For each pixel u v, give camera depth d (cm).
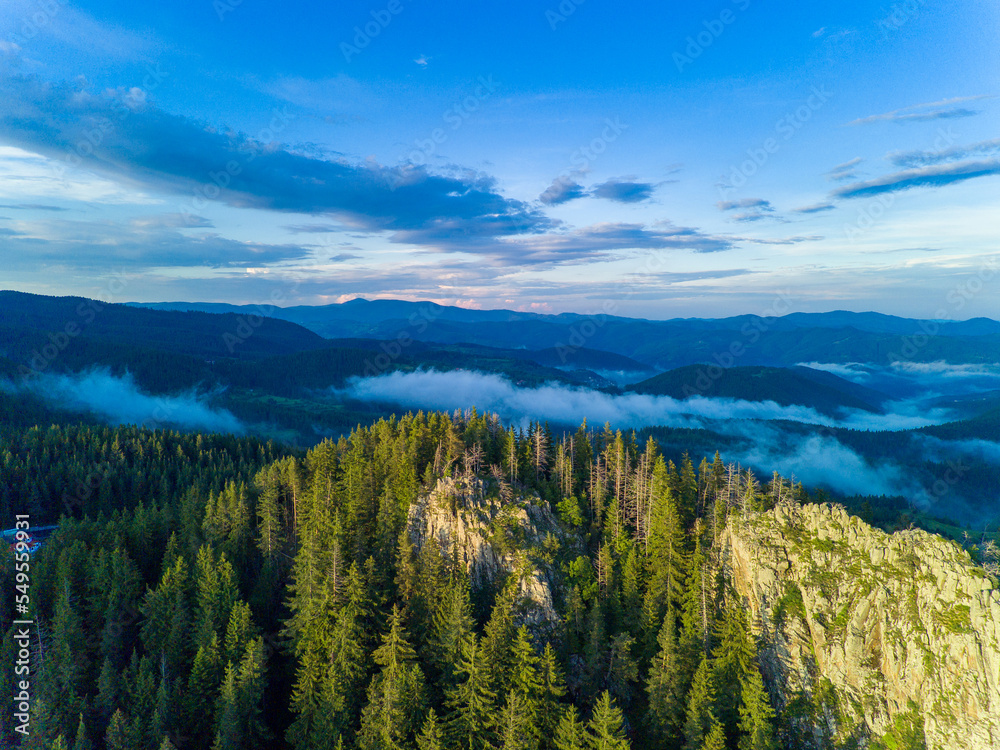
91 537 10175
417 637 8006
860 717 6669
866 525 7856
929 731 6162
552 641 8238
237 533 10094
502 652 7188
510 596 8400
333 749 6519
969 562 6644
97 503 14925
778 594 7900
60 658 7031
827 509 8431
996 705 5794
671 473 10719
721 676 7238
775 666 7488
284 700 7812
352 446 12838
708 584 8512
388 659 7175
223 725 6600
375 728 6488
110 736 6216
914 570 7019
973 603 6300
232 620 7762
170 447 19012
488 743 6488
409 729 6606
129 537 10319
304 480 11300
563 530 9875
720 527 9312
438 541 9312
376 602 8100
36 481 14588
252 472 16838
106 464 16150
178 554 9725
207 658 7312
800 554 8088
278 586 9638
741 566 8544
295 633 8094
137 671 7300
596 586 8881
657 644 8019
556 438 12781
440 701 7200
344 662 7106
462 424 12225
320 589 8000
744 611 8125
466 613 7569
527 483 10875
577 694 7750
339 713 6800
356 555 8875
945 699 6147
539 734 6638
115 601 8212
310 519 10069
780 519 8675
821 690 7050
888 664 6725
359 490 10150
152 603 8112
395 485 10150
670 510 9312
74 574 8756
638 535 10150
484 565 9031
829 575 7706
